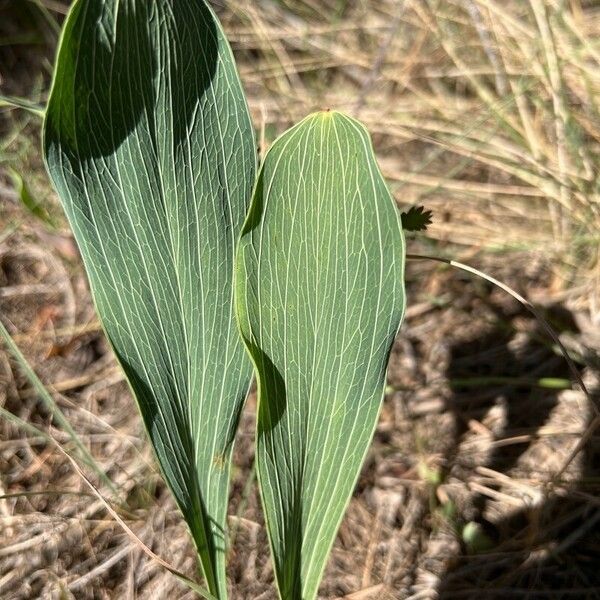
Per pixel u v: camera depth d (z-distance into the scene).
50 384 0.35
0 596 0.29
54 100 0.17
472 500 0.32
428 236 0.40
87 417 0.34
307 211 0.18
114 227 0.19
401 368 0.36
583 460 0.32
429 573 0.30
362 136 0.17
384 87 0.47
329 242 0.18
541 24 0.45
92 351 0.37
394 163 0.43
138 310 0.19
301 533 0.20
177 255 0.20
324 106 0.46
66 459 0.33
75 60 0.17
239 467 0.33
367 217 0.18
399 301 0.18
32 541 0.30
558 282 0.38
